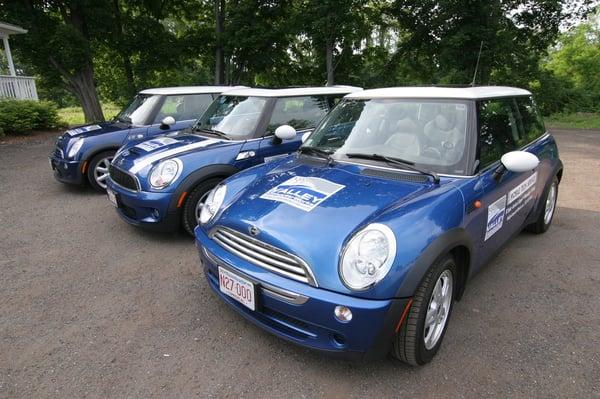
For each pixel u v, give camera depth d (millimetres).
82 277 3652
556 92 22312
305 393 2291
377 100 3510
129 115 6844
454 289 2684
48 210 5516
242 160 4598
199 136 5004
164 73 24516
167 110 6660
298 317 2242
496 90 3631
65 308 3154
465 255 2672
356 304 2092
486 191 2852
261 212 2555
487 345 2703
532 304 3199
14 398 2254
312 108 5414
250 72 23203
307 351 2639
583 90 24766
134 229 4797
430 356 2502
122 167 4406
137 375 2434
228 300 2691
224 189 3100
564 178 7391
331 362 2539
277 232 2354
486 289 3434
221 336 2803
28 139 12172
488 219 2920
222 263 2578
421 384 2355
